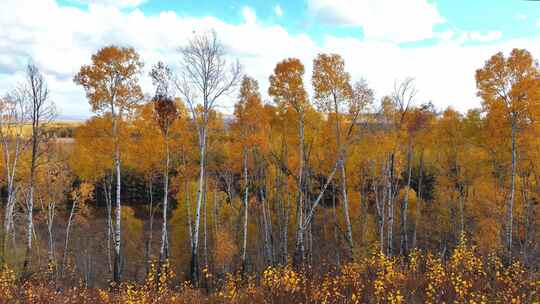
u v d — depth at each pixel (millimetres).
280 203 23641
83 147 16562
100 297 11000
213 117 18016
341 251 21516
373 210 28047
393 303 7594
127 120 15523
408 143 20000
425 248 25422
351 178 22234
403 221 20312
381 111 16734
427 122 18906
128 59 14914
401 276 9977
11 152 18953
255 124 17984
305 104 16516
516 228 19406
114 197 42812
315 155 19719
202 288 13453
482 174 22141
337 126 16266
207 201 25359
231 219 25078
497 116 16719
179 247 25672
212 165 21000
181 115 17875
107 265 26047
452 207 24656
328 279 9844
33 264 16734
